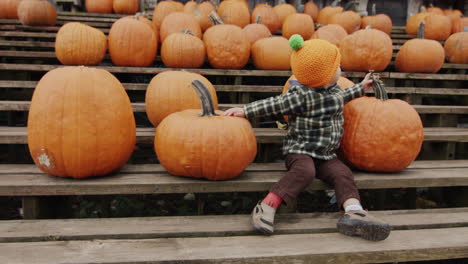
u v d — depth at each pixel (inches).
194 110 94.6
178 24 187.5
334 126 87.3
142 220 79.6
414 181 93.3
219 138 81.2
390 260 71.0
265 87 153.2
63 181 83.7
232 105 137.2
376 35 161.6
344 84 112.3
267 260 67.2
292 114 87.0
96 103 80.7
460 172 100.0
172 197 124.6
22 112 178.1
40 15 205.6
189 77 118.6
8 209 113.7
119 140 84.7
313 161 87.0
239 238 74.0
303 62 81.7
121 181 84.7
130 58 160.4
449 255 73.0
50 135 78.8
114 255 65.6
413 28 255.8
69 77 80.4
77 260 63.5
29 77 162.4
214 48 167.2
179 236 74.0
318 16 276.4
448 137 121.2
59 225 75.9
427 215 87.3
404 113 92.0
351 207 76.9
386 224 71.3
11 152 139.8
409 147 91.7
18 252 65.6
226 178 86.7
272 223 75.8
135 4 254.1
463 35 193.3
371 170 95.8
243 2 247.4
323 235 76.1
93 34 156.7
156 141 88.5
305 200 127.5
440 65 172.1
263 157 122.9
